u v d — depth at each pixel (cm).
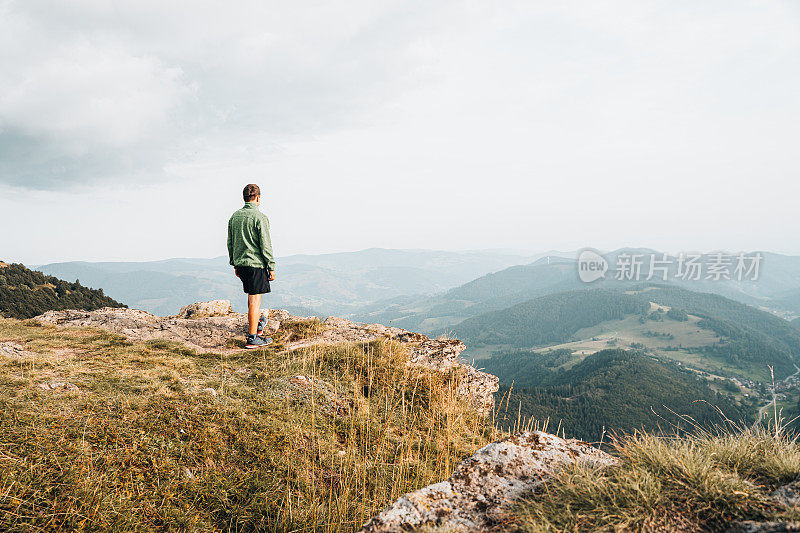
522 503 289
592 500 269
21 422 428
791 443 293
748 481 273
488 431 798
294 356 879
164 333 1030
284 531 411
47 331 969
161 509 383
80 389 545
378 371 865
